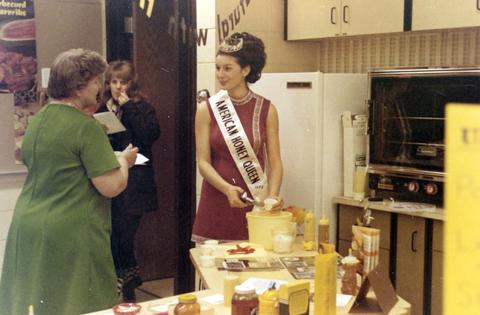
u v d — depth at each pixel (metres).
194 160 3.72
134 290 3.72
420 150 2.81
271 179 2.58
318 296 1.54
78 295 2.15
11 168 3.23
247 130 2.58
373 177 3.09
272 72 3.70
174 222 3.82
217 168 2.63
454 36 3.21
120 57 3.54
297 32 3.63
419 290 2.74
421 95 2.81
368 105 3.11
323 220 2.29
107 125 2.83
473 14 2.83
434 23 2.99
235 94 2.60
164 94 3.69
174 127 3.71
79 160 2.16
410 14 3.08
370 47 3.61
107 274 2.27
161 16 3.59
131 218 3.57
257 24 3.60
